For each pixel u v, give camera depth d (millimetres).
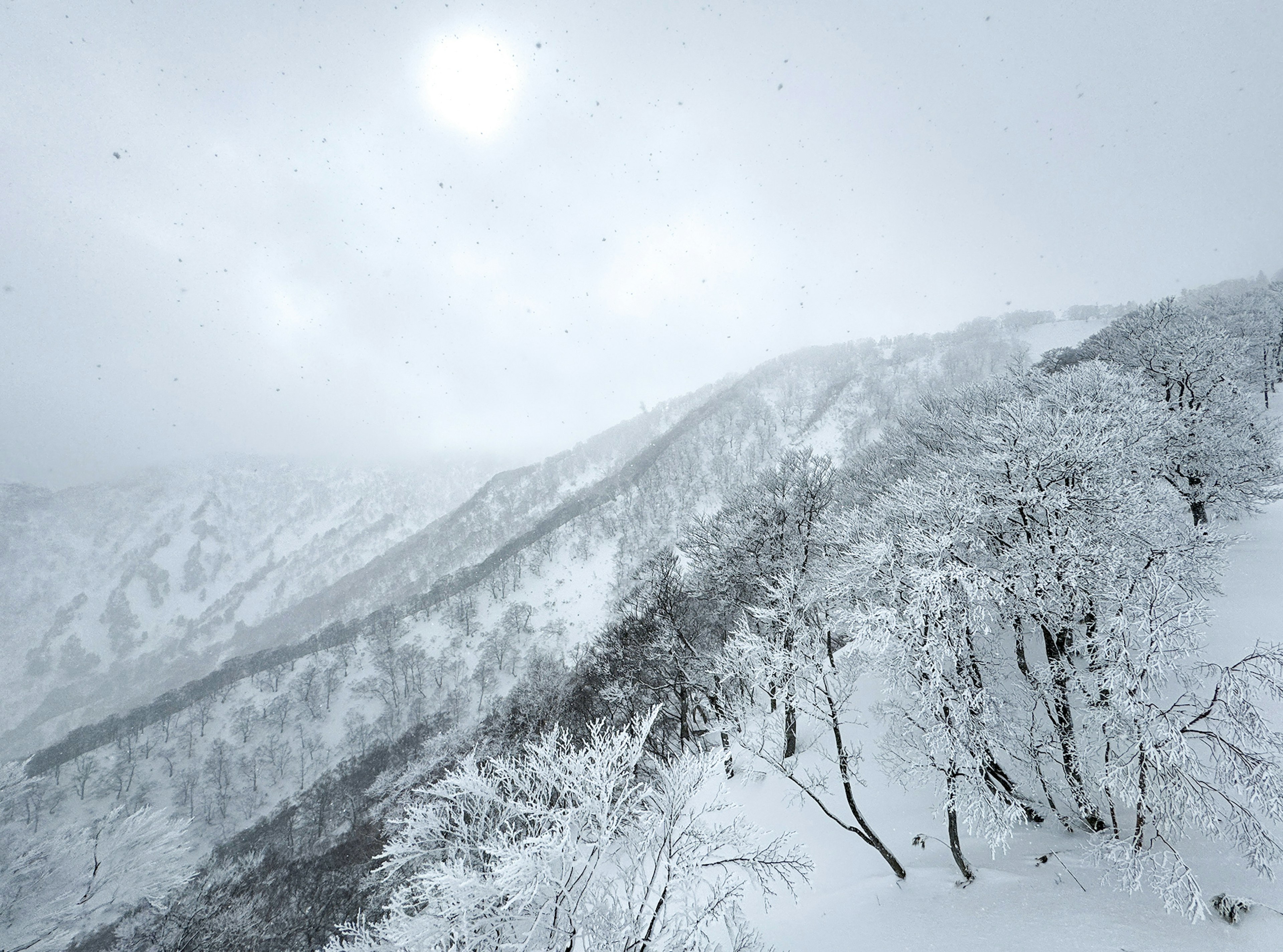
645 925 7898
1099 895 9617
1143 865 9039
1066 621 12594
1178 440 20328
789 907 12344
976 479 15391
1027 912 9555
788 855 8516
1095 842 10711
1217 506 21484
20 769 9656
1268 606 16719
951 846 11055
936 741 10680
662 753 19562
